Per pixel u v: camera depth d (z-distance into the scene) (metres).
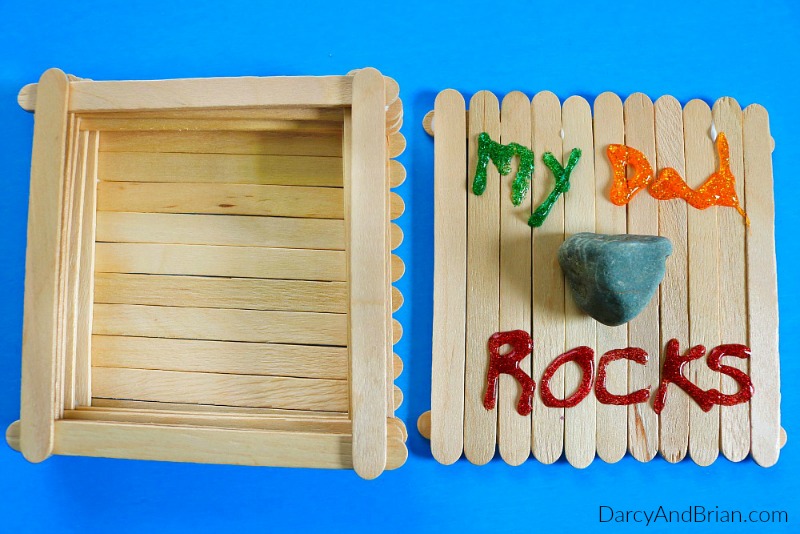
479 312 0.26
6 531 0.26
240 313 0.25
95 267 0.25
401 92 0.27
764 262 0.26
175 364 0.25
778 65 0.27
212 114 0.24
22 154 0.26
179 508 0.26
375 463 0.23
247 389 0.25
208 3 0.27
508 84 0.27
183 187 0.25
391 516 0.26
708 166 0.26
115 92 0.24
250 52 0.27
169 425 0.24
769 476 0.27
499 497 0.26
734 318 0.26
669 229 0.26
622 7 0.27
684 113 0.26
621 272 0.24
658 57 0.27
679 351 0.26
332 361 0.25
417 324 0.26
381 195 0.23
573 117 0.26
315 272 0.25
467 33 0.27
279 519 0.26
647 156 0.26
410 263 0.26
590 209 0.26
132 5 0.27
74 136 0.24
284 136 0.25
